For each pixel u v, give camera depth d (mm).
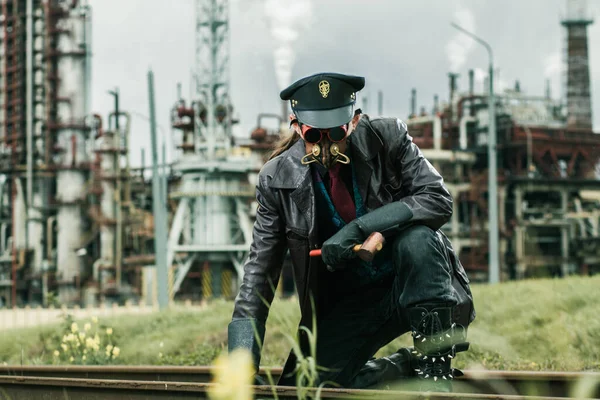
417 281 2918
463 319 3125
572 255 82188
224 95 82750
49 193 91438
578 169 94000
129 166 85938
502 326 9008
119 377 4277
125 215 85875
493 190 30047
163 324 14352
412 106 90812
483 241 81812
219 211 81500
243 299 3160
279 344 9398
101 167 85438
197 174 80688
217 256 81500
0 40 95000
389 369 3322
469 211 89562
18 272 89625
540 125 90938
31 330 13422
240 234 84000
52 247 91250
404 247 2932
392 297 3178
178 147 84000
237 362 1904
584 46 95438
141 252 87062
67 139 88812
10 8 94375
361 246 2877
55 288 88125
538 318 8828
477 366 6414
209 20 83312
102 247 84750
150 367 4211
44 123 91000
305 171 3117
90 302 83125
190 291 87875
